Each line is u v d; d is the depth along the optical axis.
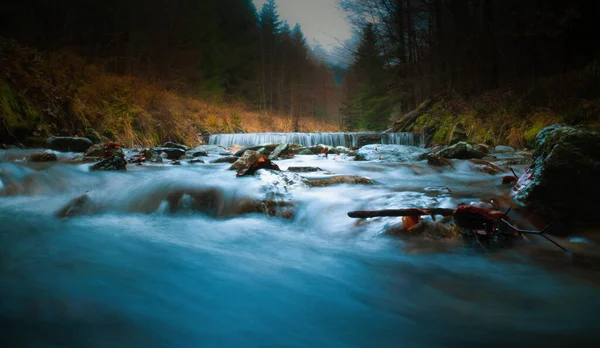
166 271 2.78
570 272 2.81
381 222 3.79
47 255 3.04
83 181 5.89
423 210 3.52
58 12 19.69
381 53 30.16
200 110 19.20
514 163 8.71
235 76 36.56
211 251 3.28
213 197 4.70
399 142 16.44
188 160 9.73
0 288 2.41
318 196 4.67
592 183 3.72
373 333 2.01
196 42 28.48
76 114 11.54
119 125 12.78
